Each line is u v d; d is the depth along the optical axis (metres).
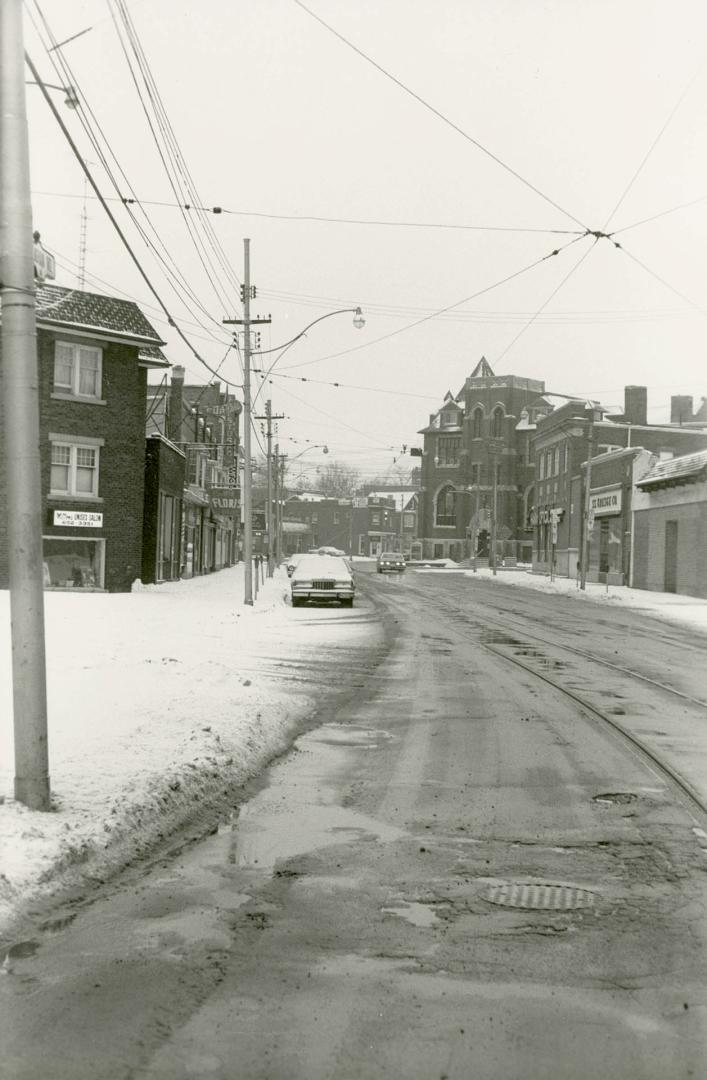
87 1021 4.10
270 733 10.47
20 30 6.94
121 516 32.34
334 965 4.70
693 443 63.28
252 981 4.51
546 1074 3.72
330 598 34.72
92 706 10.83
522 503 100.69
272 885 5.91
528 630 26.14
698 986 4.51
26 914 5.24
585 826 7.34
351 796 8.24
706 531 41.28
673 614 33.22
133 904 5.54
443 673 16.58
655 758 9.83
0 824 6.19
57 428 30.92
